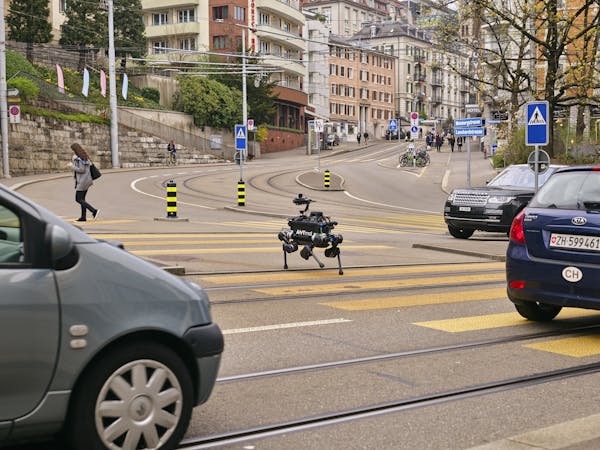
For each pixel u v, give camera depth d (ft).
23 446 13.75
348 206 105.70
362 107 418.10
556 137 131.75
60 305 12.13
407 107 450.30
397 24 445.78
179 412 13.19
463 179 150.51
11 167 138.10
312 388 18.22
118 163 171.83
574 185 25.82
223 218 78.89
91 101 182.09
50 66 194.08
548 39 96.37
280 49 301.63
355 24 460.55
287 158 248.93
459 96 506.89
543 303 26.55
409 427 15.53
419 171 173.78
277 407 16.69
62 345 12.11
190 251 46.21
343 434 15.03
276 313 27.35
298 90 301.02
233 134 234.99
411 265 43.98
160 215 79.10
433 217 93.76
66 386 12.16
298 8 322.75
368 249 52.60
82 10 213.66
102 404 12.45
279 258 44.83
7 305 11.71
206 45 271.08
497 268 43.73
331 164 205.67
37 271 12.10
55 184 114.83
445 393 17.98
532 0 95.71
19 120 131.13
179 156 204.74
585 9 97.09
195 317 13.55
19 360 11.80
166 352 13.05
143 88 220.84
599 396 18.07
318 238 38.11
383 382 18.86
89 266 12.60
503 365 20.86
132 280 12.95
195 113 221.87
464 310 29.27
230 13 268.00
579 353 22.57
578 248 24.52
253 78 243.81
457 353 22.17
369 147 322.96
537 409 16.92
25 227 12.23
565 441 14.76
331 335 23.98
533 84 113.39
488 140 218.79
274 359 20.84
